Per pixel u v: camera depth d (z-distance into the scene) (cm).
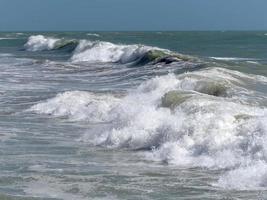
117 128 4578
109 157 3962
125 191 3058
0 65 12762
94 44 15912
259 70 9694
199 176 3356
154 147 4106
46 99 6844
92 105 5909
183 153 3822
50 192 3047
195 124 4069
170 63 10944
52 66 12369
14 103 6731
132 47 14012
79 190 3088
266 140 3509
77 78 9875
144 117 4516
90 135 4703
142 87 6919
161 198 2914
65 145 4419
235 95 6122
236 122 4081
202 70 8419
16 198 2923
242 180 3166
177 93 5294
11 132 4997
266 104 5444
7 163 3753
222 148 3697
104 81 9219
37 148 4291
